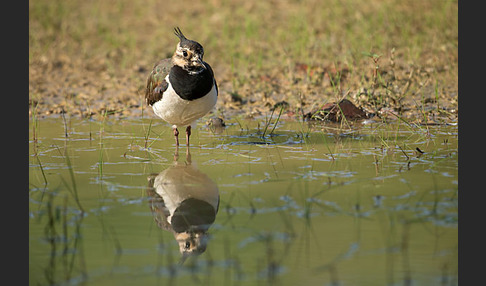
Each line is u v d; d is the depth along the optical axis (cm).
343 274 832
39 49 2388
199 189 1138
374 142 1413
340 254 885
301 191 1116
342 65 1989
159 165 1282
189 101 1311
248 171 1230
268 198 1089
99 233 972
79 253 908
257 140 1460
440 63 2009
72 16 2847
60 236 962
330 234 946
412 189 1107
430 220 984
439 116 1602
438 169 1209
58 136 1507
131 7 2980
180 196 1107
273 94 1850
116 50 2391
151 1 3053
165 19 2777
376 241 921
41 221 1018
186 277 841
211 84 1323
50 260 888
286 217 1009
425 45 2217
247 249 912
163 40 2500
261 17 2716
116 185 1165
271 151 1366
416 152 1316
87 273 853
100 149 1399
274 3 2909
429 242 914
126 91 1930
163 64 1362
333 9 2725
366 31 2358
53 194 1124
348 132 1507
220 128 1577
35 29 2642
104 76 2094
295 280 821
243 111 1727
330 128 1548
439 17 2484
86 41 2516
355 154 1325
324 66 2053
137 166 1277
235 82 1975
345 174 1196
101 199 1101
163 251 912
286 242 925
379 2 2753
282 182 1163
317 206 1049
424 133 1465
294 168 1241
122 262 881
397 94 1741
